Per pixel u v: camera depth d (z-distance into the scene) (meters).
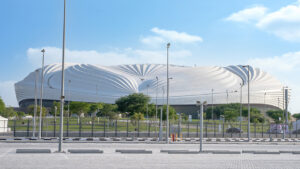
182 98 150.25
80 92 154.62
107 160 23.77
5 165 20.33
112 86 158.38
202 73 164.50
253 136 64.75
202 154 29.73
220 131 69.94
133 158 25.34
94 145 37.62
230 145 43.12
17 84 168.62
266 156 29.11
